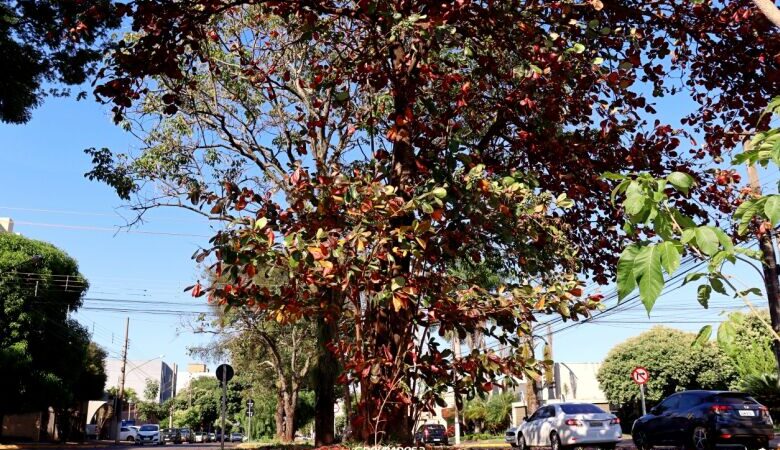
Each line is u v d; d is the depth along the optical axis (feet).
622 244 34.22
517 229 26.78
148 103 49.55
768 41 27.73
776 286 42.37
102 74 27.73
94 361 161.68
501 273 33.50
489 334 26.25
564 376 153.38
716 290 9.38
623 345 136.46
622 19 28.63
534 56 28.04
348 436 27.86
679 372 126.31
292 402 115.96
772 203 8.66
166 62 28.17
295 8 30.53
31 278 107.04
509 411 146.82
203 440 225.76
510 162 33.55
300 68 46.57
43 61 43.39
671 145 32.45
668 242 8.26
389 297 23.25
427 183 25.89
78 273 121.49
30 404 106.22
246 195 25.64
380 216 23.11
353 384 27.89
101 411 200.44
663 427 53.72
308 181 24.49
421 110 32.73
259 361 121.80
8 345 103.55
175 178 51.49
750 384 82.79
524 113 31.42
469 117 34.04
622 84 28.40
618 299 8.43
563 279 26.08
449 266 33.04
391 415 25.81
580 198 33.27
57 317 113.50
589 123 33.30
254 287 24.67
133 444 158.71
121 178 49.26
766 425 48.39
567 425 57.57
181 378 386.93
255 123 51.93
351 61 32.99
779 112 10.09
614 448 57.98
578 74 29.45
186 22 28.17
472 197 25.81
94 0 29.30
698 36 29.66
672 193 31.83
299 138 36.68
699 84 31.71
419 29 25.91
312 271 23.53
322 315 25.93
